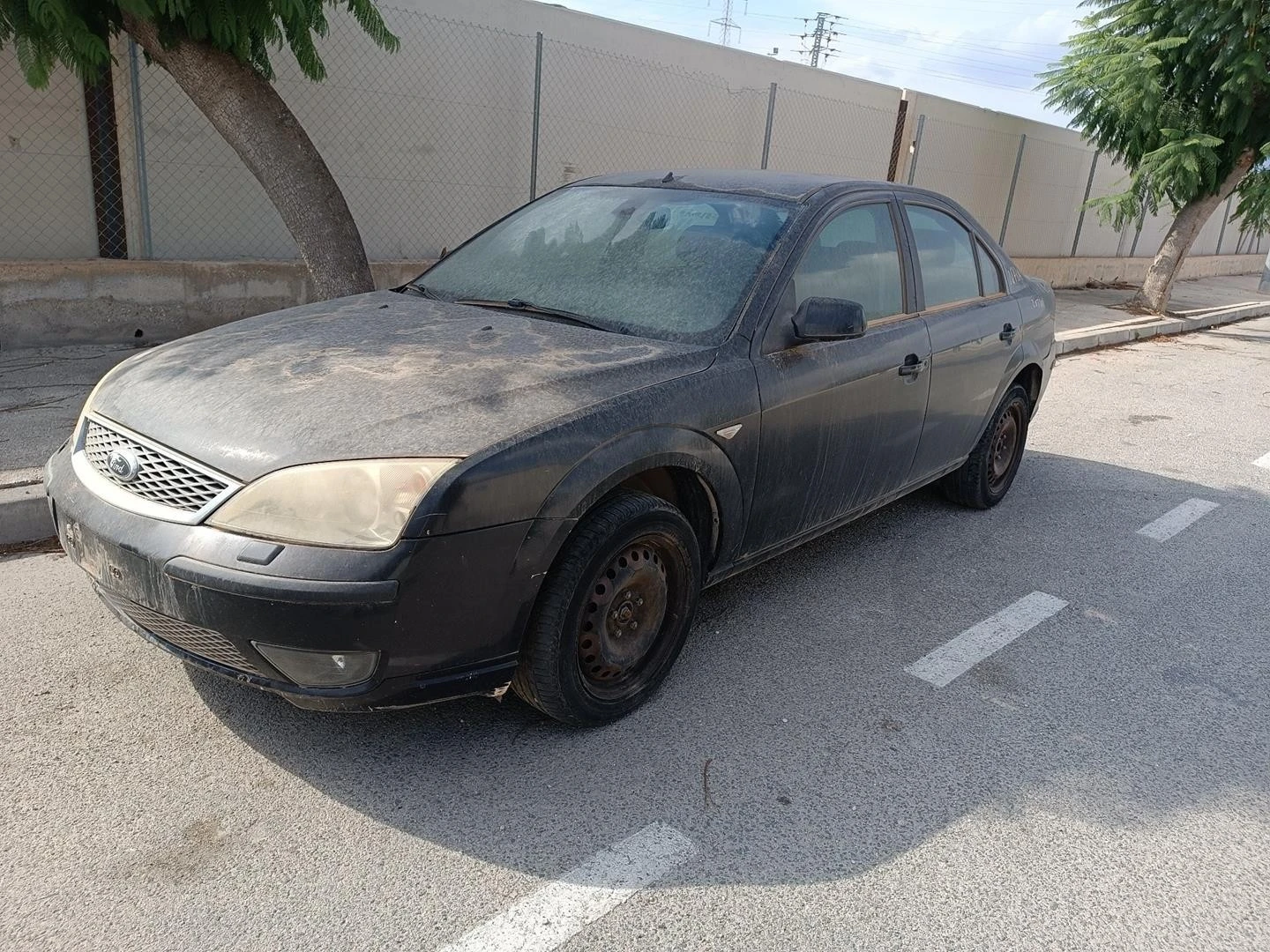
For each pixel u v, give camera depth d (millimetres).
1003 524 5402
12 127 6980
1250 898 2576
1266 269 21188
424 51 8656
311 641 2451
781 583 4398
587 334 3352
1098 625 4188
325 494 2469
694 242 3736
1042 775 3062
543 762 2934
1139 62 13180
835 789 2910
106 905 2279
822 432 3693
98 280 7195
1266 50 12734
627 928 2318
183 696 3146
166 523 2572
